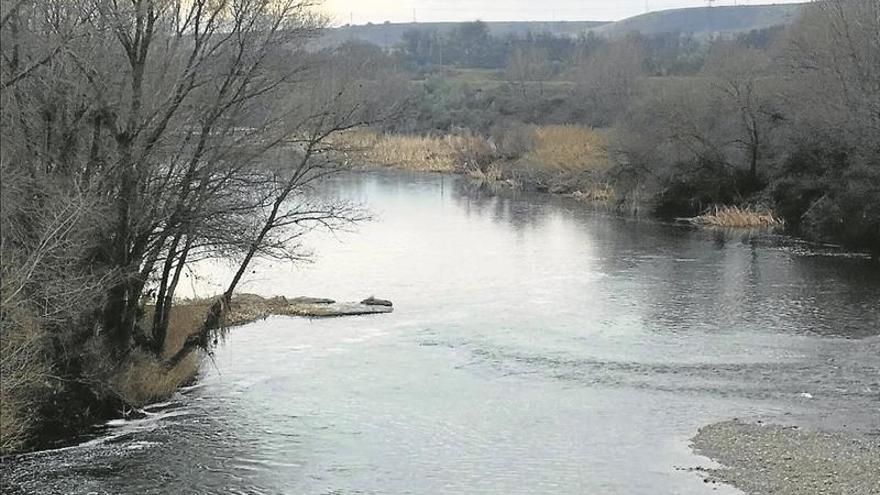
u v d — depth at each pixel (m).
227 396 29.14
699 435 25.19
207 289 45.06
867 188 56.94
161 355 30.97
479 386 30.12
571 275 49.66
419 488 21.70
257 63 28.73
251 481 22.16
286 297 44.03
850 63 64.12
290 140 31.38
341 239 62.56
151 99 26.97
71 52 24.00
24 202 23.30
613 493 21.27
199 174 28.16
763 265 52.06
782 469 22.59
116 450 24.17
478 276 49.56
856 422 26.12
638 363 32.66
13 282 20.80
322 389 29.91
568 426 26.12
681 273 49.88
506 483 21.95
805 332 36.84
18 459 23.36
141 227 27.58
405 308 42.06
